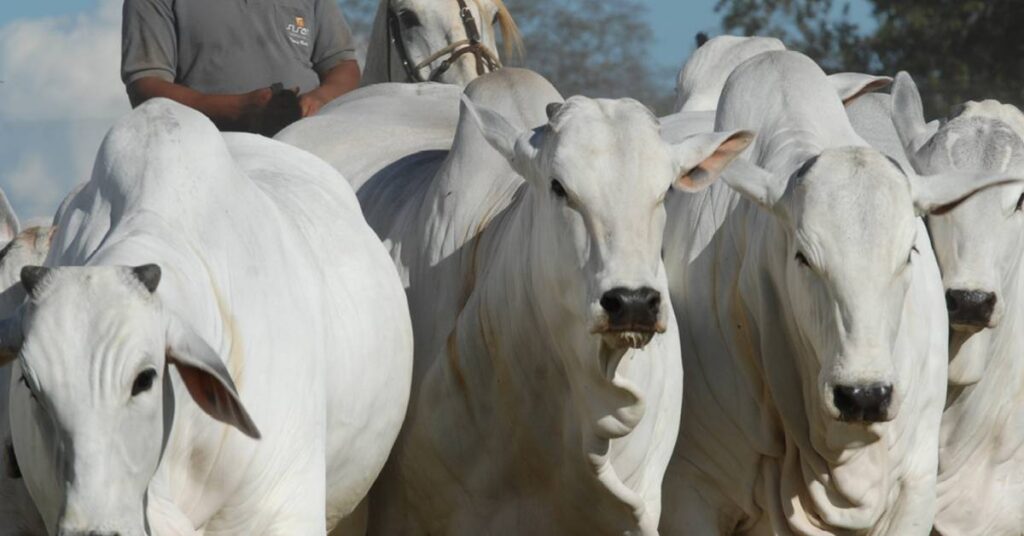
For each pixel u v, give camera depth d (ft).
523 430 38.81
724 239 39.68
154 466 27.68
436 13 57.47
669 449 38.14
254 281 32.22
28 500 33.65
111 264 29.50
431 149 46.24
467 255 40.65
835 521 38.55
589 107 36.06
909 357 37.96
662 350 37.24
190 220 31.63
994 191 41.70
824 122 39.91
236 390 28.91
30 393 28.27
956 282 41.32
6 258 34.45
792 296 36.94
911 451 39.06
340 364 35.12
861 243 35.73
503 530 39.73
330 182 38.40
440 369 39.83
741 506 39.88
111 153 32.35
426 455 40.19
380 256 37.99
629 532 38.01
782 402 38.40
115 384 26.81
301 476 32.60
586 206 35.04
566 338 36.27
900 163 43.98
